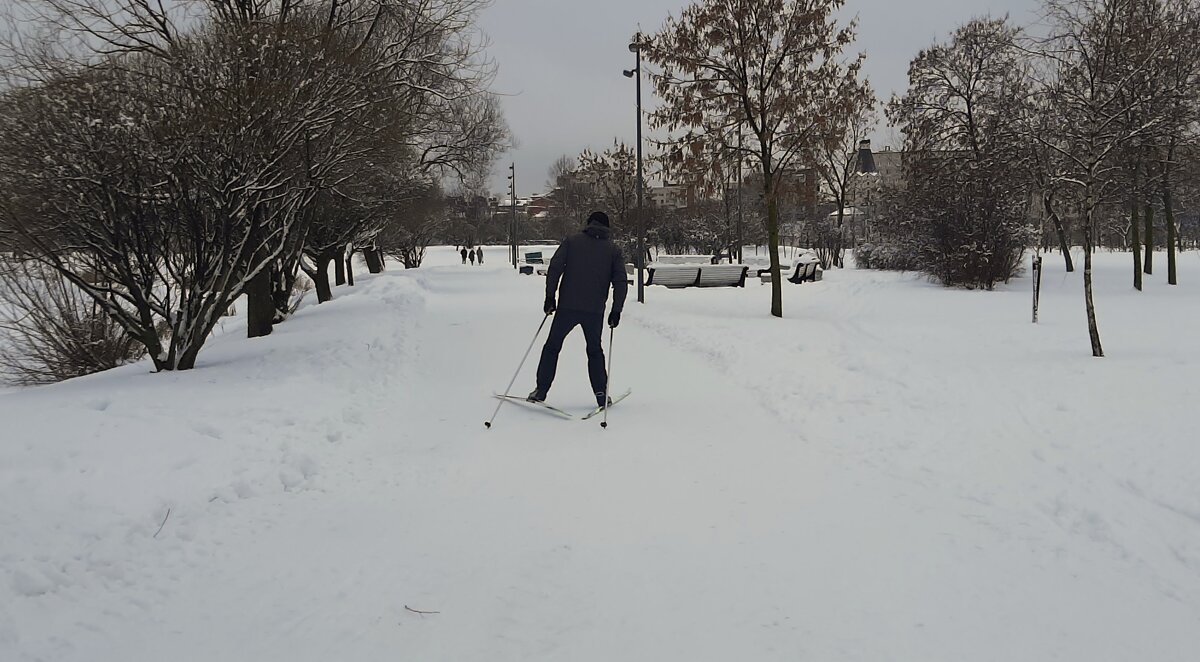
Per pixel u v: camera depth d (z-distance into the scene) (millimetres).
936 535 4070
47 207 7836
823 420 6520
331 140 11352
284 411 6465
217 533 4070
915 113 28891
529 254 52500
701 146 16656
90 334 12133
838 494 4734
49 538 3715
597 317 6906
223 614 3232
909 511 4426
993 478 4906
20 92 7836
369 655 2922
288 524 4250
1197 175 22625
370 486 4926
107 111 7805
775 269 15773
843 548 3920
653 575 3625
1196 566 3611
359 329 13047
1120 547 3857
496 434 6195
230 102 8320
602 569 3691
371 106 11398
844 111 16703
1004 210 24078
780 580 3564
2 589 3227
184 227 9070
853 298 21172
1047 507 4398
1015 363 8750
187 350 9273
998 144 22484
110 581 3473
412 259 56812
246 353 10797
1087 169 9391
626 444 5883
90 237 8336
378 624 3162
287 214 10352
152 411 6203
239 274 9984
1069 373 7871
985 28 26547
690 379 8539
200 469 4867
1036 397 6793
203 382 8000
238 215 9148
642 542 4012
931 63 28016
